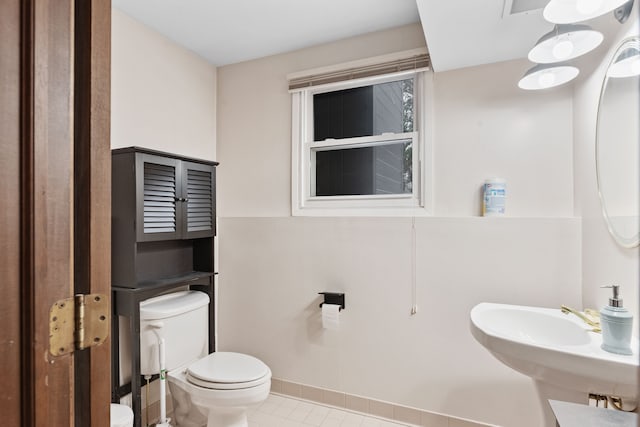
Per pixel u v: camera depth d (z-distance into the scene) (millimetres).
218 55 2584
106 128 651
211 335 2332
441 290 2049
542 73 1479
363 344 2223
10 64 517
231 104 2703
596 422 778
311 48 2463
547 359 1142
